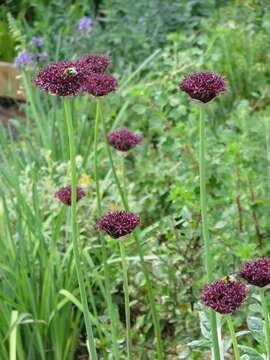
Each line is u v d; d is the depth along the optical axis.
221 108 1.71
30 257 1.20
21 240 1.13
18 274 1.13
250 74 1.77
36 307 1.15
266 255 1.23
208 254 0.75
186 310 1.15
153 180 1.46
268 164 1.31
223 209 1.28
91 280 1.25
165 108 1.64
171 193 1.27
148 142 1.60
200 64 1.68
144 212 1.42
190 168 1.35
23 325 1.14
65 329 1.18
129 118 1.72
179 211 1.30
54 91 0.71
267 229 1.22
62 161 1.58
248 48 1.81
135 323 1.23
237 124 1.42
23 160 1.56
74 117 1.65
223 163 1.29
